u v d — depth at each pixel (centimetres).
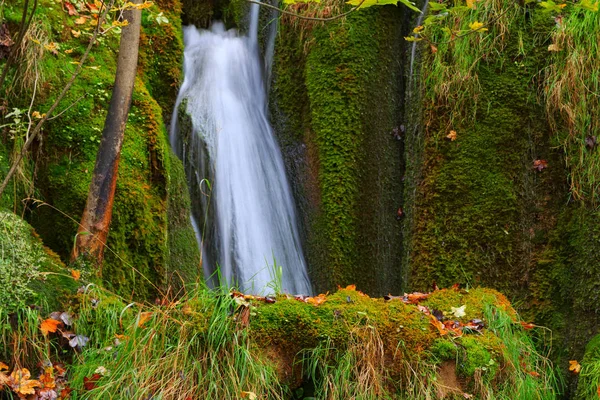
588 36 492
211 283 542
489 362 362
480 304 425
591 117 489
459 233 517
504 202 511
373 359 354
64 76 496
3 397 320
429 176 533
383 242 568
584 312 468
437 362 359
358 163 568
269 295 395
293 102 615
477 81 528
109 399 327
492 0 526
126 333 357
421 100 550
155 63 591
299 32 614
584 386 415
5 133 458
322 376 358
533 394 378
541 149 512
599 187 477
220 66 636
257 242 562
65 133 475
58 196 461
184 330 349
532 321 488
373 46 584
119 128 416
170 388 330
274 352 354
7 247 369
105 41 539
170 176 514
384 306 382
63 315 356
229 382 338
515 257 504
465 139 527
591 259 470
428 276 521
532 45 522
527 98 518
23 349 336
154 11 602
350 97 572
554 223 499
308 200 587
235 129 598
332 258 559
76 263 404
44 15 500
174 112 593
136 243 468
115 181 418
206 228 557
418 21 587
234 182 573
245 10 675
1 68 470
